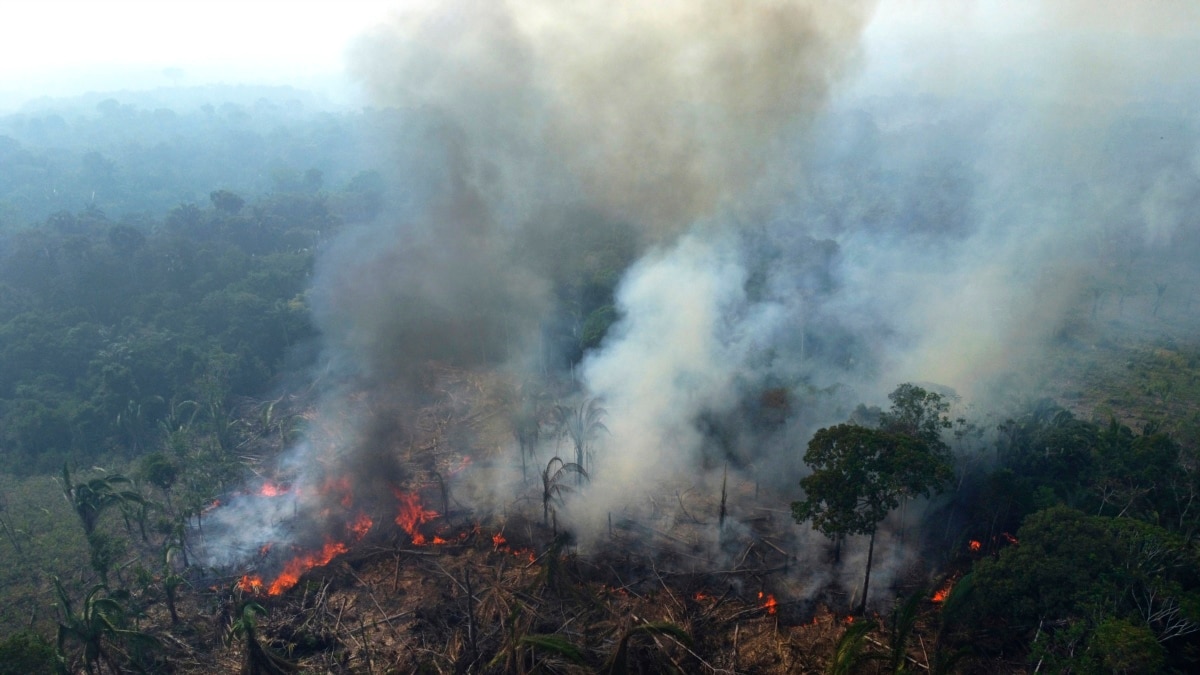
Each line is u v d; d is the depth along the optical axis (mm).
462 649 23812
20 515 33781
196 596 27672
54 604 26469
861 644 21219
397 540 29984
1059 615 21047
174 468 33062
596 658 22766
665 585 26500
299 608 26500
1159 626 21047
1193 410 39688
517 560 28406
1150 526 22297
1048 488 26750
